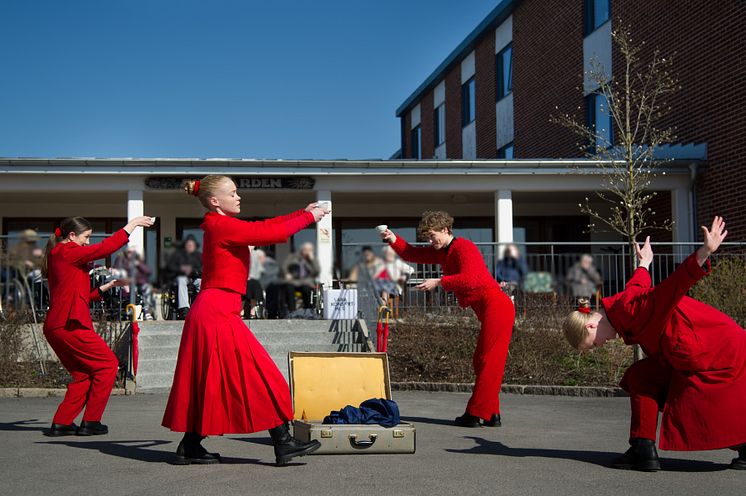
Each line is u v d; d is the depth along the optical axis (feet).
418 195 69.97
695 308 17.54
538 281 49.73
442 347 45.06
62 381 41.37
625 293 17.99
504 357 26.40
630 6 70.18
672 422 17.70
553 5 82.89
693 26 63.31
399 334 47.14
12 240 45.21
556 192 67.67
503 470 18.34
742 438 17.16
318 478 17.34
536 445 22.43
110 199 70.59
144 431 25.38
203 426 18.01
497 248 50.21
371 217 76.43
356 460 19.71
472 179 61.82
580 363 42.45
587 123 76.79
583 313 18.43
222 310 18.29
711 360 17.31
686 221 62.28
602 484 16.74
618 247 52.85
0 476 17.61
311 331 49.47
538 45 86.02
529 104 87.92
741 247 57.06
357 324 50.06
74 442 22.75
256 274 53.01
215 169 59.31
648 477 17.53
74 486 16.55
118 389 40.40
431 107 122.62
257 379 18.26
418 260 26.63
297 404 23.21
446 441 23.21
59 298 23.68
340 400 23.54
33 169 57.77
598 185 61.93
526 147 88.58
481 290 26.08
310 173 60.13
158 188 59.62
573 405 33.71
